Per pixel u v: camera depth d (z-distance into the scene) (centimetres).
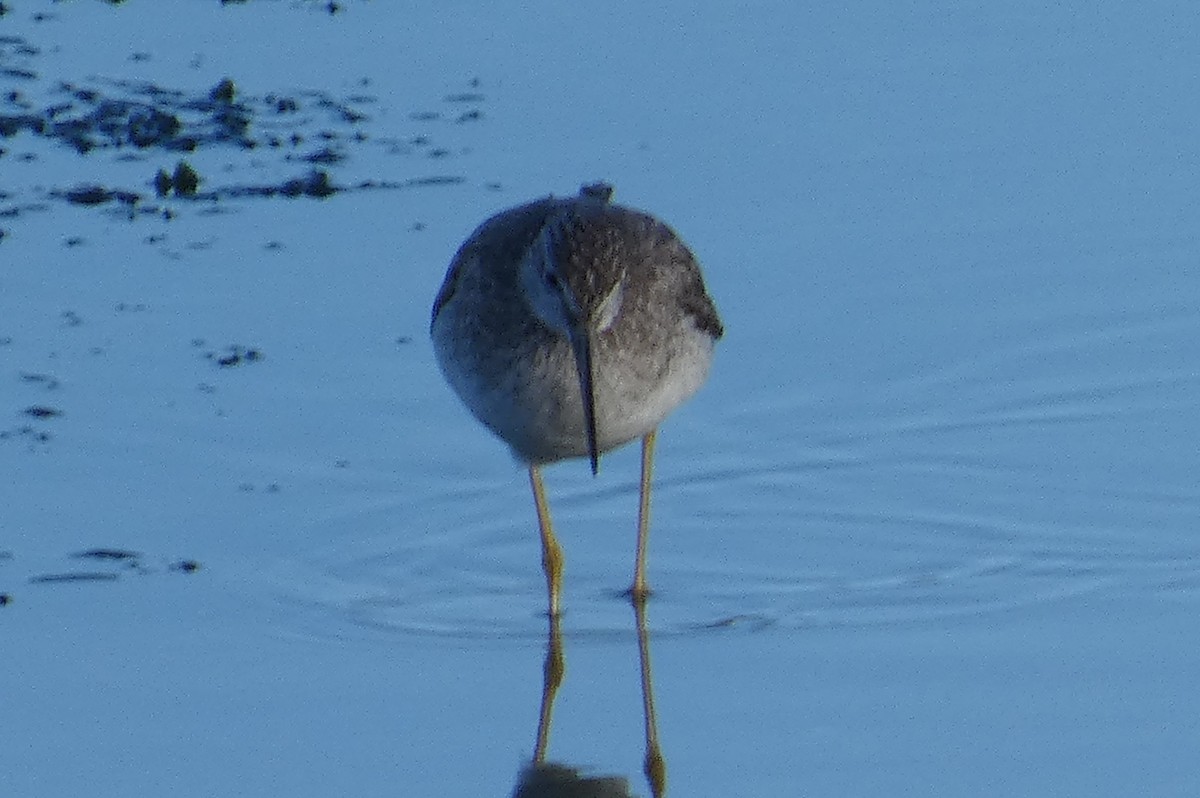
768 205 1634
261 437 1356
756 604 1224
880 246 1584
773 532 1304
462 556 1273
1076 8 1944
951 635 1173
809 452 1379
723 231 1598
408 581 1245
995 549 1271
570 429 1207
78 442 1338
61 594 1188
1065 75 1820
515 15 1972
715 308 1288
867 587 1237
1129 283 1539
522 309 1188
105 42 1916
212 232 1598
